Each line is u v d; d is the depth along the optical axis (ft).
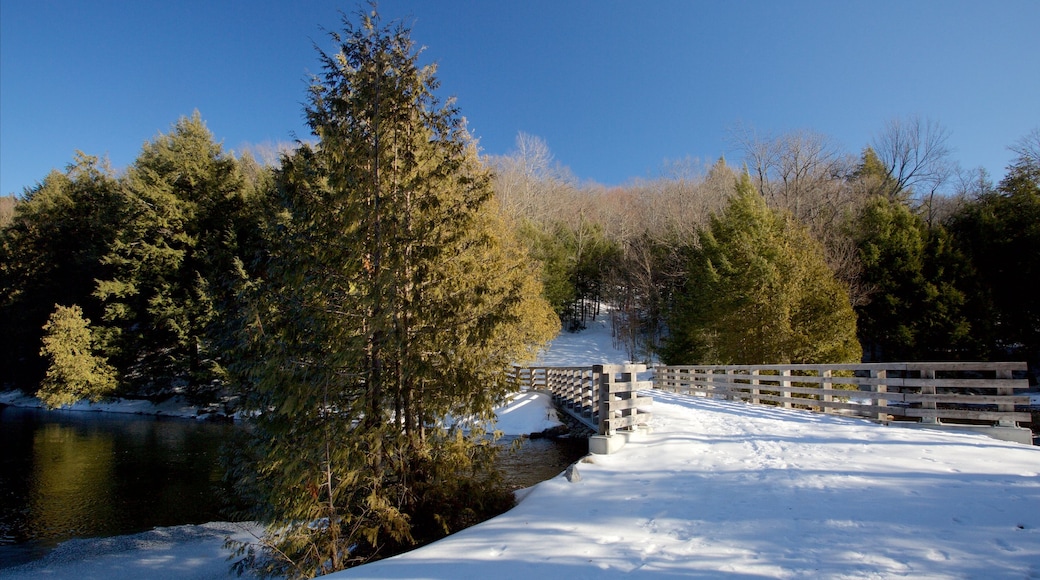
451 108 26.17
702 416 36.86
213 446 60.54
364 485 22.20
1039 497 16.67
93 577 27.02
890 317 89.10
